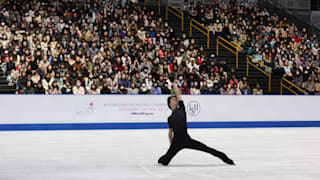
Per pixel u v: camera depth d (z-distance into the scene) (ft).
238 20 147.54
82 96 96.58
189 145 46.21
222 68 118.32
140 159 53.62
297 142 73.20
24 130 93.30
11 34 113.39
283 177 41.86
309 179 40.96
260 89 121.19
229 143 71.41
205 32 142.31
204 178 41.04
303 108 109.81
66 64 110.22
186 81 114.52
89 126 96.94
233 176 42.22
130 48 121.08
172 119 46.26
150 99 100.73
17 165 48.96
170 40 130.21
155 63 114.21
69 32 120.47
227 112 104.63
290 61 135.74
